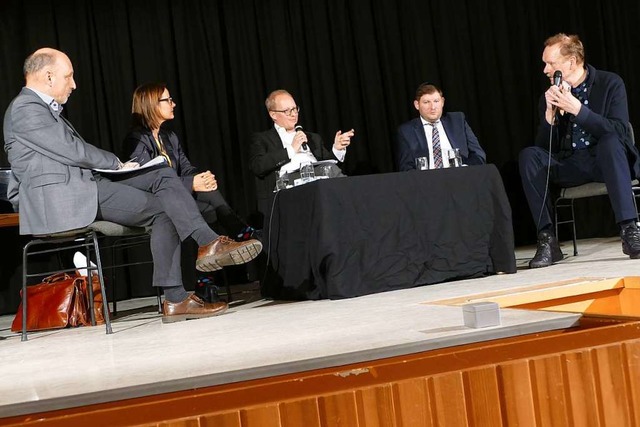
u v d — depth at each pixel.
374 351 1.58
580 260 3.58
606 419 1.50
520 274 3.22
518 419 1.46
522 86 5.35
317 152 4.18
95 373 1.73
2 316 4.36
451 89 5.31
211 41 4.88
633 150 3.50
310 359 1.55
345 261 3.03
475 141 4.33
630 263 3.11
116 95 4.70
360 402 1.40
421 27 5.29
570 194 3.71
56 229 2.88
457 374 1.44
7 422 1.40
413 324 1.94
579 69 3.67
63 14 4.62
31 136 2.92
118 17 4.72
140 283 4.62
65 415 1.38
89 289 3.15
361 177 3.10
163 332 2.55
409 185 3.19
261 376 1.52
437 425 1.43
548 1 5.34
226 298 3.86
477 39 5.36
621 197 3.35
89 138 4.64
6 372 1.96
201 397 1.41
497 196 3.33
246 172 4.89
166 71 4.79
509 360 1.48
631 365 1.53
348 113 5.16
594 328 1.60
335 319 2.32
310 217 3.09
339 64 5.15
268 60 4.99
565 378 1.49
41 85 3.04
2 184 4.09
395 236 3.14
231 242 2.90
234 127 4.95
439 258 3.22
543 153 3.70
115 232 2.98
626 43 5.27
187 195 2.96
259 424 1.35
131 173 3.02
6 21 4.51
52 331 3.15
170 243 2.97
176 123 4.80
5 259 4.43
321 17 5.11
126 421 1.34
